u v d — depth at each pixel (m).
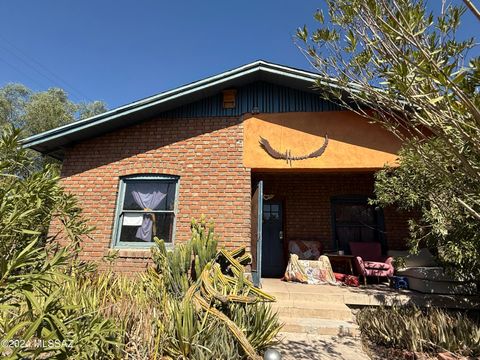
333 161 6.75
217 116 7.26
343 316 5.25
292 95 7.28
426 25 2.35
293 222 9.23
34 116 18.69
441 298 5.73
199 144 7.11
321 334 4.83
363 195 9.23
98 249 6.60
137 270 6.35
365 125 6.89
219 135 7.13
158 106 6.99
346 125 6.95
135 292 4.53
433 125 2.25
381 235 8.95
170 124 7.30
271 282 7.27
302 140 6.95
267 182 9.60
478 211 3.91
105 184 7.04
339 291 6.18
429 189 5.05
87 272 4.74
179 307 3.65
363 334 4.79
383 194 6.04
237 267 5.50
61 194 3.23
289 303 5.65
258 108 7.23
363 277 7.80
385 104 2.69
